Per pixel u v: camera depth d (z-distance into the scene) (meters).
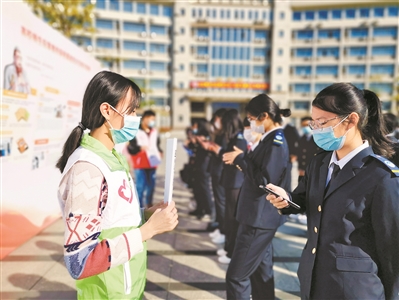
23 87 2.99
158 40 33.34
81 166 0.94
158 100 34.41
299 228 4.03
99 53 31.61
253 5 32.62
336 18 32.47
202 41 33.47
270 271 2.02
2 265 2.77
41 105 3.39
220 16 33.00
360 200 1.05
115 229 1.00
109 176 0.99
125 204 1.04
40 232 3.61
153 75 33.56
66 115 4.13
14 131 2.87
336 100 1.10
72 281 2.51
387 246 1.03
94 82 1.05
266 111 1.98
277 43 32.75
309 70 33.47
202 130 4.39
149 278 2.62
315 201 1.20
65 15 10.19
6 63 2.67
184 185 6.81
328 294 1.11
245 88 33.81
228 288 1.88
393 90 31.94
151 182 4.63
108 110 1.04
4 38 2.62
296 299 2.29
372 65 32.19
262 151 1.92
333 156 1.21
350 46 32.41
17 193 2.98
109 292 1.02
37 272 2.65
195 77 34.00
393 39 31.44
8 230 2.88
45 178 3.63
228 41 33.44
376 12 31.53
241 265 1.86
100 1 31.20
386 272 1.06
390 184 1.01
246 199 1.92
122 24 32.09
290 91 33.94
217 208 3.64
